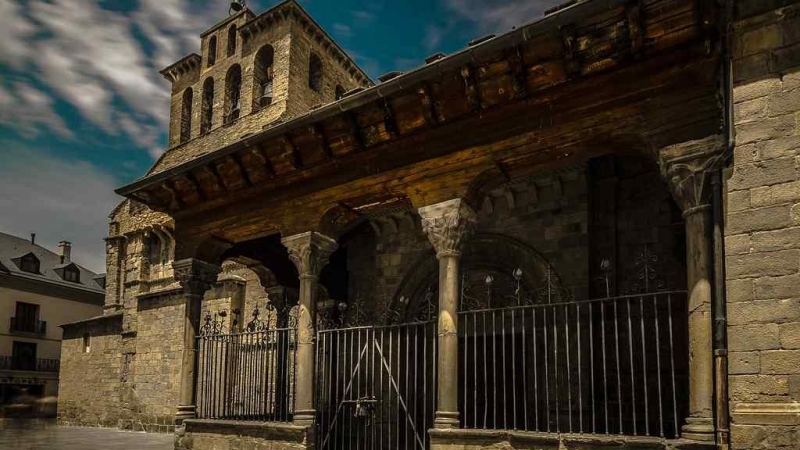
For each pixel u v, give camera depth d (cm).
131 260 3269
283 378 1327
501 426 1273
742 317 649
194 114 3562
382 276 1559
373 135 997
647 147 776
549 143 844
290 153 1077
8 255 5269
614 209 1258
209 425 1165
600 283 1226
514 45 804
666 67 754
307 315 1070
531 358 1267
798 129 654
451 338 888
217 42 3578
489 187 954
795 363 612
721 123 714
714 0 688
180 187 1259
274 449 1052
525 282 1309
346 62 3538
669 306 728
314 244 1088
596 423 1159
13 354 4919
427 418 1388
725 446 641
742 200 673
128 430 2814
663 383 1123
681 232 1155
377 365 1474
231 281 2411
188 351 1245
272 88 3120
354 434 1427
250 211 1182
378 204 1070
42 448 1848
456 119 920
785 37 675
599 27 761
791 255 635
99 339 3381
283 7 3133
